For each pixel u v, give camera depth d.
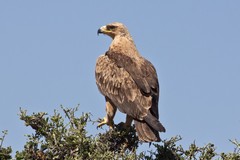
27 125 14.93
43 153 14.52
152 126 16.45
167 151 15.46
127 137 16.88
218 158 14.87
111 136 16.48
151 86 18.06
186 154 15.22
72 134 14.77
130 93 18.11
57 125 14.85
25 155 14.20
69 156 14.52
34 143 14.52
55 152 14.65
